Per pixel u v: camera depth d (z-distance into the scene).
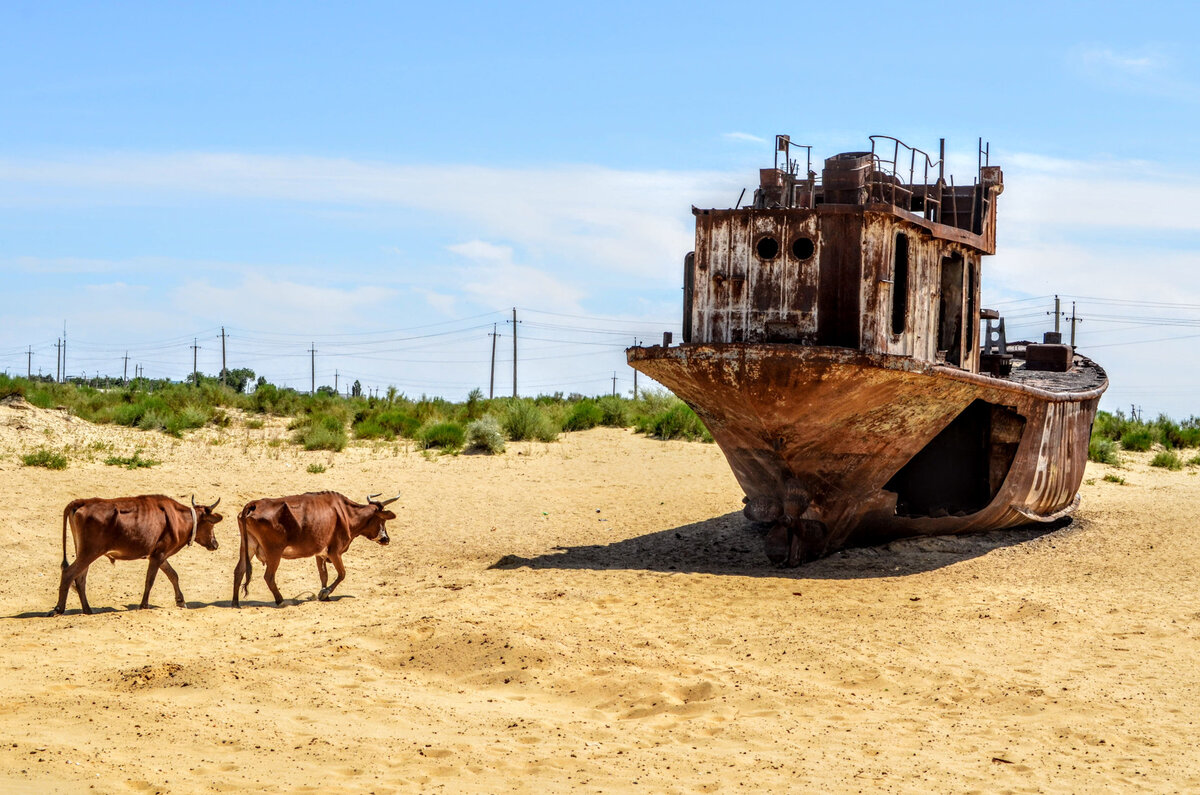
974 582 13.53
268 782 6.65
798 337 13.88
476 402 34.75
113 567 14.57
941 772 7.07
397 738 7.58
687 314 15.40
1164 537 16.06
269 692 8.57
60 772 6.60
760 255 14.09
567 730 7.87
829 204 14.48
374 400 36.00
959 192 16.75
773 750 7.48
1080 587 13.11
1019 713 8.34
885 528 15.73
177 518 12.18
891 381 13.50
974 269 16.83
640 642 10.30
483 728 7.88
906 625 11.13
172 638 10.51
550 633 10.44
